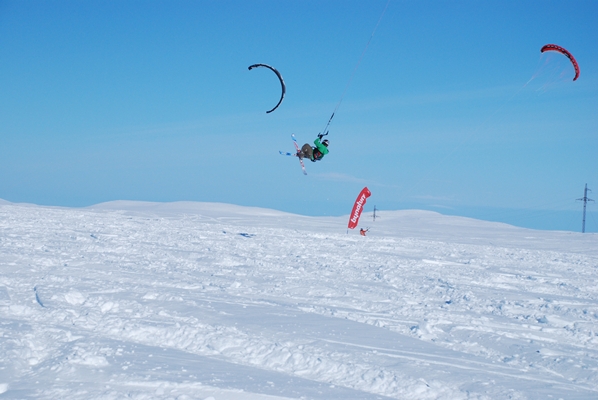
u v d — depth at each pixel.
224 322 7.53
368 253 22.47
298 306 9.55
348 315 9.08
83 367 5.03
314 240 28.05
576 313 11.04
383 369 5.80
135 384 4.72
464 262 21.23
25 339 5.65
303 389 5.03
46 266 11.99
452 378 5.87
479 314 10.33
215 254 17.59
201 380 4.95
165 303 8.50
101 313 7.56
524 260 23.58
